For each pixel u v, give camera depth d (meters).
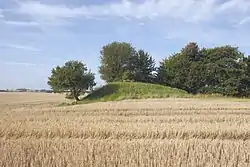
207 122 21.95
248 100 53.72
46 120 23.50
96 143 13.30
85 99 61.91
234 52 78.12
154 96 59.47
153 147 12.52
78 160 11.26
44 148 12.52
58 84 61.91
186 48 84.00
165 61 85.25
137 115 28.44
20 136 16.81
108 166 10.98
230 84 74.06
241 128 18.00
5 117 26.58
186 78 79.88
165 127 18.11
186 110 33.12
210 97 63.12
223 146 12.95
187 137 16.50
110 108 35.78
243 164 11.23
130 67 85.31
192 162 11.19
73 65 62.66
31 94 132.38
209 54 82.12
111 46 85.94
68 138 15.55
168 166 11.03
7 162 11.06
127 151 12.06
